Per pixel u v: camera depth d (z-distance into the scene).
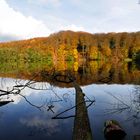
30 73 31.73
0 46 81.00
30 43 79.75
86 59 82.38
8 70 38.66
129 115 9.62
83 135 6.90
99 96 14.11
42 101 13.26
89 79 23.66
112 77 25.02
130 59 78.94
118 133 7.42
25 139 7.46
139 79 22.50
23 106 12.05
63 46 79.31
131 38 82.81
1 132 8.13
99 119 9.27
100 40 85.88
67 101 13.11
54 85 19.44
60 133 7.92
